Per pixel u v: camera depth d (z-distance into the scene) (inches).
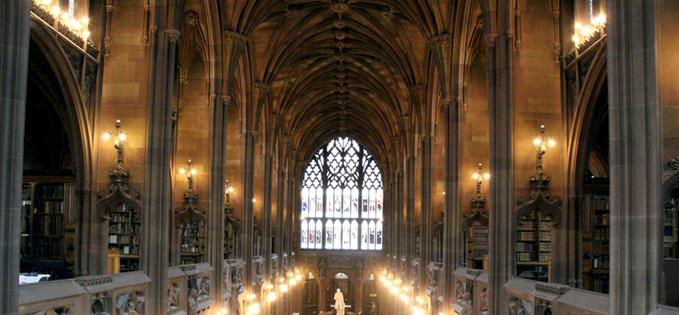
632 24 528.1
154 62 954.1
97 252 967.6
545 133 964.0
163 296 913.5
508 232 924.6
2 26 511.5
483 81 1295.5
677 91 528.7
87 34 976.3
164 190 941.8
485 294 983.6
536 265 1288.1
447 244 1258.0
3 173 506.0
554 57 978.1
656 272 508.4
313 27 1865.2
